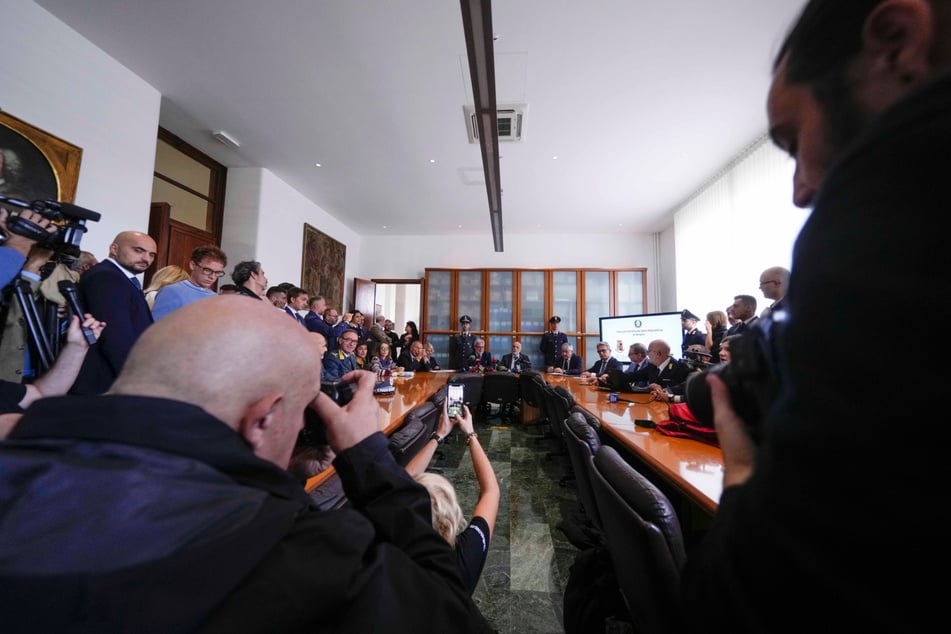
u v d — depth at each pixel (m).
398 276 7.89
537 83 3.07
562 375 5.48
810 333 0.22
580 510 2.34
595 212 6.25
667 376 3.19
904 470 0.15
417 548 0.48
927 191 0.19
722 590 0.23
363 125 3.80
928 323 0.16
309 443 0.67
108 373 1.60
